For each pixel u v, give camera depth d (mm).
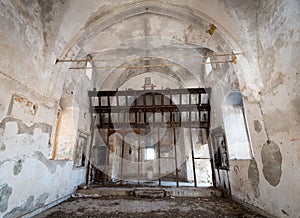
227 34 3498
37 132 3080
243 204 3668
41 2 3066
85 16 3662
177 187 5352
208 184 6348
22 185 2682
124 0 3752
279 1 2506
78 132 5066
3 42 2342
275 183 2637
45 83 3322
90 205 3656
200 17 3729
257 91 3084
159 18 4203
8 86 2418
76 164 5070
